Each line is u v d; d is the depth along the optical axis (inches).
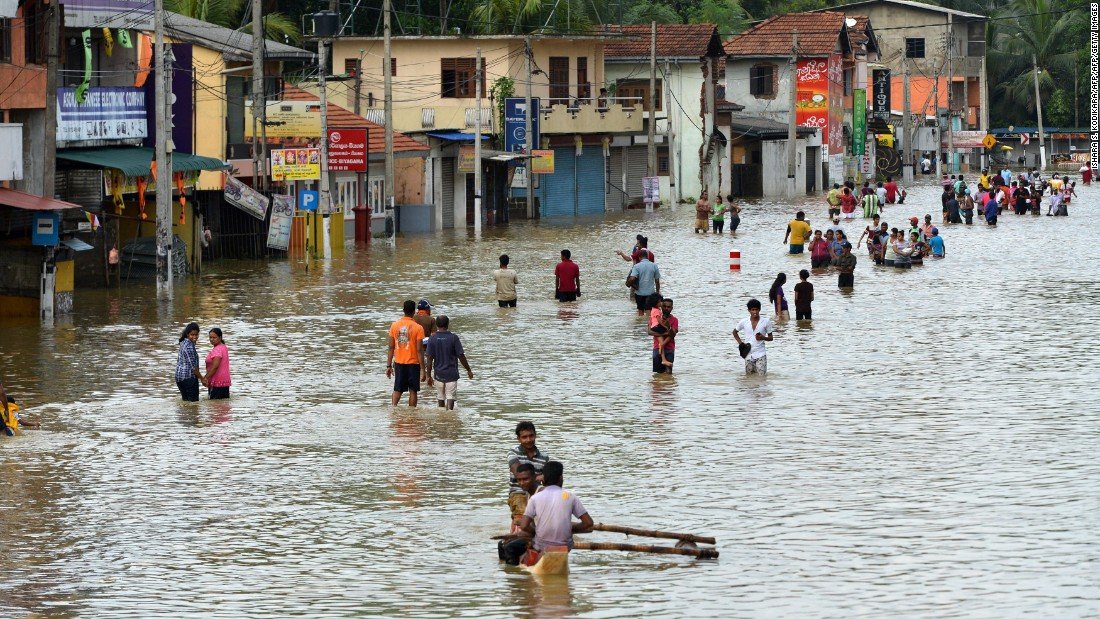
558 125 7603.4
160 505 1870.1
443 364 2481.5
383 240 6181.1
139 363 2972.4
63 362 2979.8
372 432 2305.6
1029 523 1722.4
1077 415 2377.0
